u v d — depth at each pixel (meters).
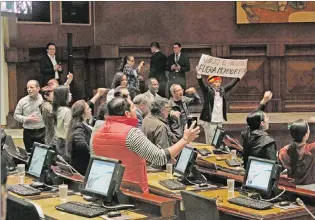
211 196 5.50
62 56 13.97
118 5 14.57
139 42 14.68
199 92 14.52
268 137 5.91
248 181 5.35
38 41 13.67
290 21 14.66
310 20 14.66
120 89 7.27
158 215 4.47
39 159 5.77
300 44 14.73
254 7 14.59
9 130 12.61
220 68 10.05
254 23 14.66
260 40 14.77
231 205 5.09
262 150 5.84
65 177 5.59
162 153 4.82
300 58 14.72
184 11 14.74
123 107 4.98
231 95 14.64
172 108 8.88
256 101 14.65
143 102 7.75
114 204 4.67
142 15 14.66
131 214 4.50
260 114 6.03
